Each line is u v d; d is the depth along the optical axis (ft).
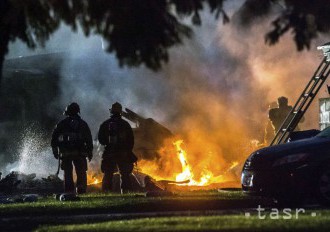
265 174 118.93
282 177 118.01
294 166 117.70
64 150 151.23
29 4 82.38
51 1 81.56
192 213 109.81
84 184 152.25
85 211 116.06
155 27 79.46
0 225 100.94
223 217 94.07
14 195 166.30
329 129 126.21
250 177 120.88
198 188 165.99
